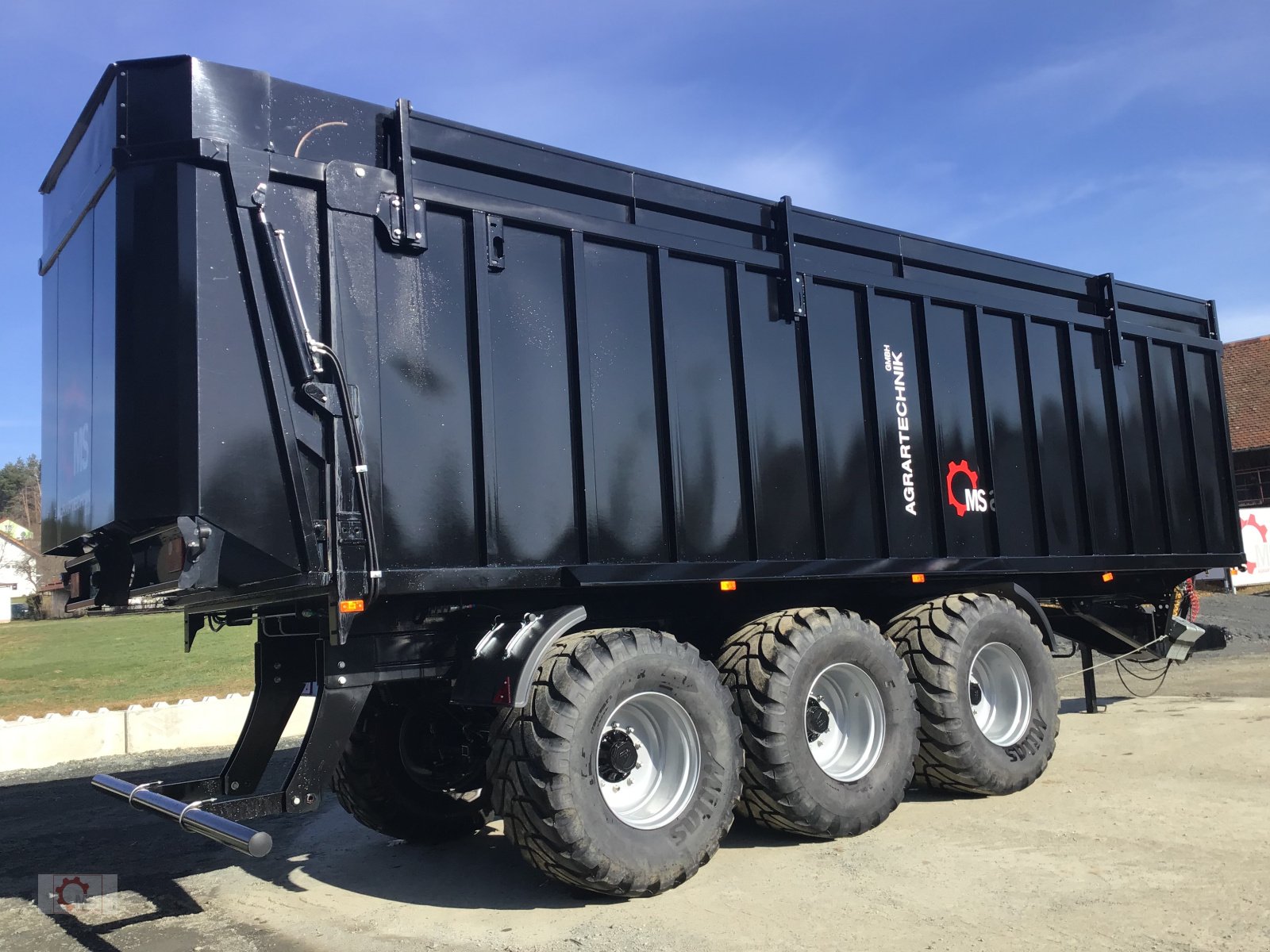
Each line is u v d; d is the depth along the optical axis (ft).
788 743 15.40
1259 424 90.58
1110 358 23.63
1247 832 15.25
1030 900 12.64
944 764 18.22
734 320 17.37
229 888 15.37
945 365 20.51
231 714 32.89
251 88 13.01
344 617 12.47
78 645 67.41
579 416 15.02
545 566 14.37
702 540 16.25
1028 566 20.98
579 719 13.01
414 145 14.02
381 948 12.15
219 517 12.06
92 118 14.10
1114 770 20.33
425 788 17.71
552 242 15.31
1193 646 26.48
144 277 12.50
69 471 14.76
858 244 19.30
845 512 18.34
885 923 12.07
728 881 14.14
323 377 12.85
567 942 11.92
